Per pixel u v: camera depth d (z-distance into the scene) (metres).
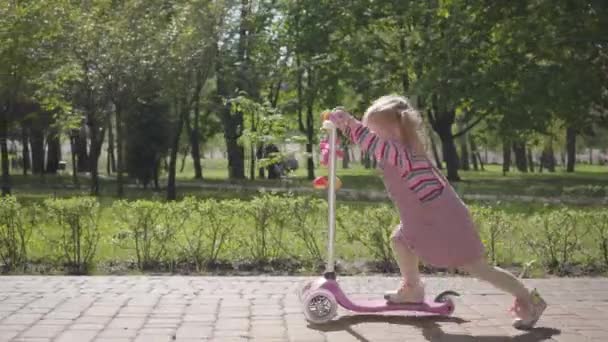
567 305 6.14
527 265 8.28
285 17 31.03
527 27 18.98
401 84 27.81
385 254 8.62
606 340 4.95
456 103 21.53
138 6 21.59
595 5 18.02
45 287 6.77
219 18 22.00
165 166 36.94
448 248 5.10
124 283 7.04
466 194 24.47
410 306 5.48
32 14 19.42
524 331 5.20
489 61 21.62
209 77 26.20
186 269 8.71
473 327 5.29
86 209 8.81
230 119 31.00
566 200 20.95
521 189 27.33
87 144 44.88
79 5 21.44
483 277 5.23
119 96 22.03
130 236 9.02
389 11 28.28
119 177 23.25
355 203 18.75
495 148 56.22
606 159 74.69
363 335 5.03
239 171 36.16
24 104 28.23
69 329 5.16
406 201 5.21
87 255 8.74
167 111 25.89
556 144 54.78
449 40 21.84
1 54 19.62
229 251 9.05
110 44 21.20
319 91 30.91
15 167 50.53
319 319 5.33
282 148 13.63
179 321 5.42
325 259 8.91
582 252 8.77
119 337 4.94
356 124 5.40
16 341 4.84
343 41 29.33
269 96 31.89
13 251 8.76
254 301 6.16
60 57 20.92
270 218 8.95
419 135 5.25
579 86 18.92
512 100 20.56
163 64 21.20
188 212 8.91
